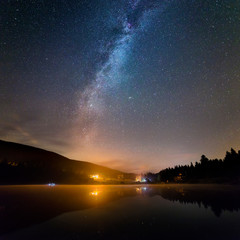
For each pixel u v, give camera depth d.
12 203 13.05
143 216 8.52
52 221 7.75
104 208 10.77
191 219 7.76
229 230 6.13
